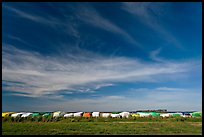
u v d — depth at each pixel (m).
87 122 31.70
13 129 21.27
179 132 19.67
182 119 33.38
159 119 34.78
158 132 19.66
